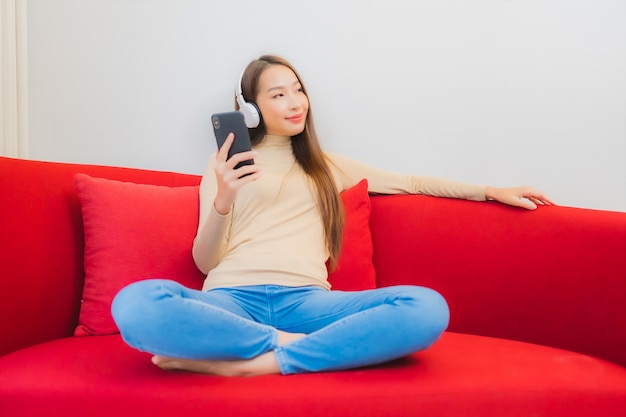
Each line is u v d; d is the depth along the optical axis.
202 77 2.36
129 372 1.41
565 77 2.32
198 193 2.03
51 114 2.34
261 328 1.47
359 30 2.36
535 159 2.34
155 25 2.35
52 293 1.81
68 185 1.93
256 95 2.05
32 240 1.77
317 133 2.37
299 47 2.36
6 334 1.68
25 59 2.27
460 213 1.99
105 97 2.35
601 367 1.51
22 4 2.26
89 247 1.86
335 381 1.37
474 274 1.93
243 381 1.37
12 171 1.78
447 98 2.36
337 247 1.97
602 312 1.72
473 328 1.93
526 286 1.85
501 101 2.34
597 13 2.30
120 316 1.37
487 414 1.33
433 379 1.37
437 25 2.35
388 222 2.09
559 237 1.82
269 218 1.91
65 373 1.39
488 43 2.34
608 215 1.78
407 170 2.37
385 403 1.31
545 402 1.36
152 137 2.36
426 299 1.49
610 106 2.31
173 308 1.37
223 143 1.69
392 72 2.36
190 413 1.29
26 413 1.33
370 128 2.37
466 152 2.36
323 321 1.68
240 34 2.36
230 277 1.79
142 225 1.88
